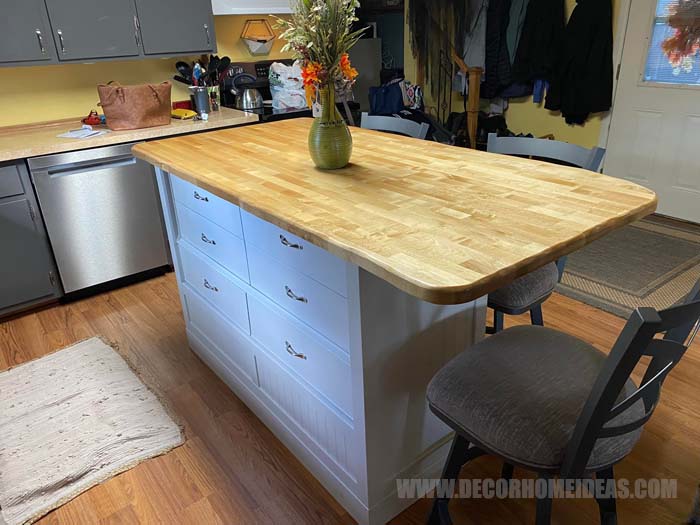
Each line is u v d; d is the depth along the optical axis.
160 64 3.45
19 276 2.70
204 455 1.83
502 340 1.36
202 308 2.22
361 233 1.15
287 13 3.62
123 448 1.86
